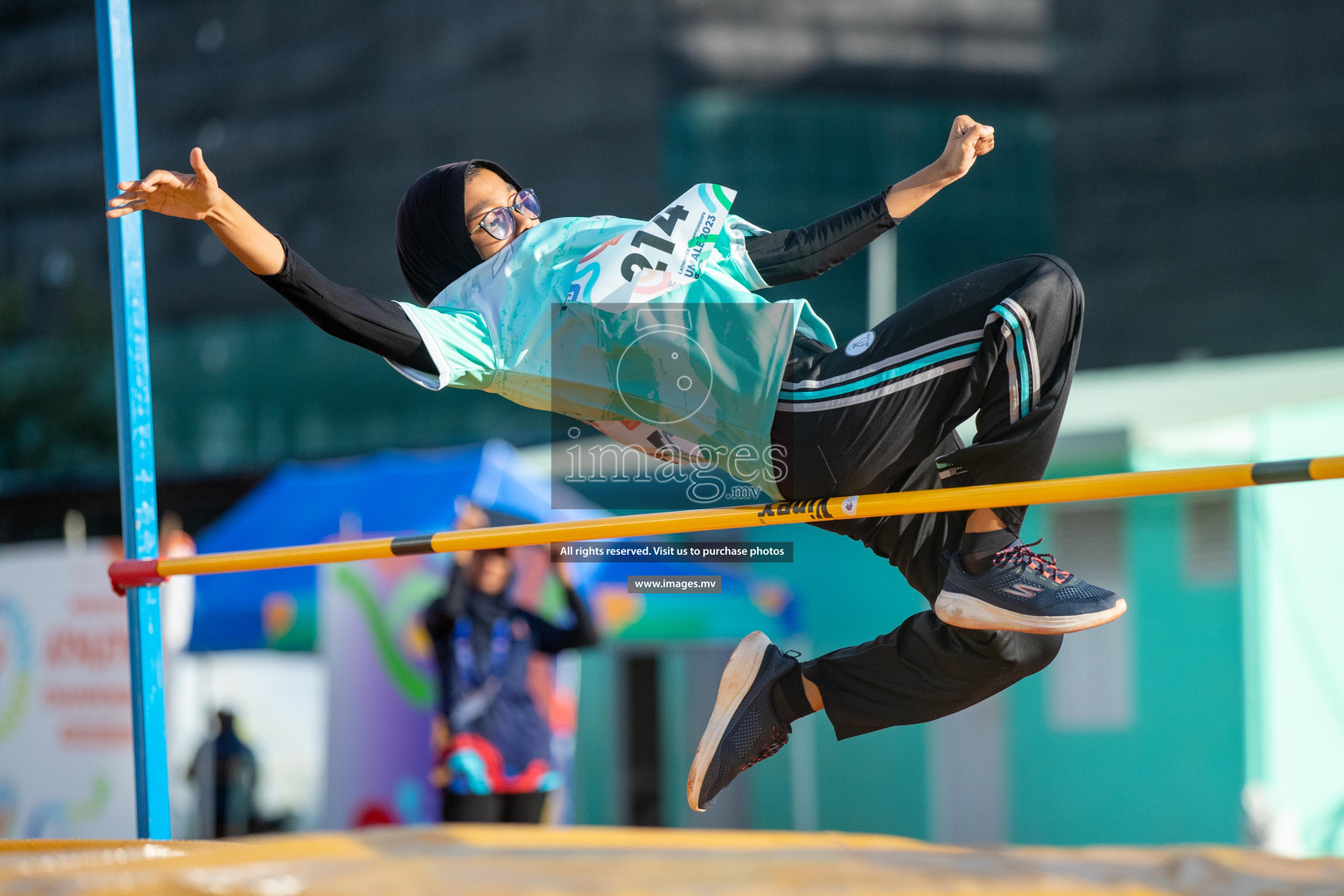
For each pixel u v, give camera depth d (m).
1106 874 7.83
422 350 9.61
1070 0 89.81
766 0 87.62
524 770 18.55
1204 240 87.88
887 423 9.52
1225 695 30.81
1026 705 32.41
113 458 85.94
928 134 88.31
